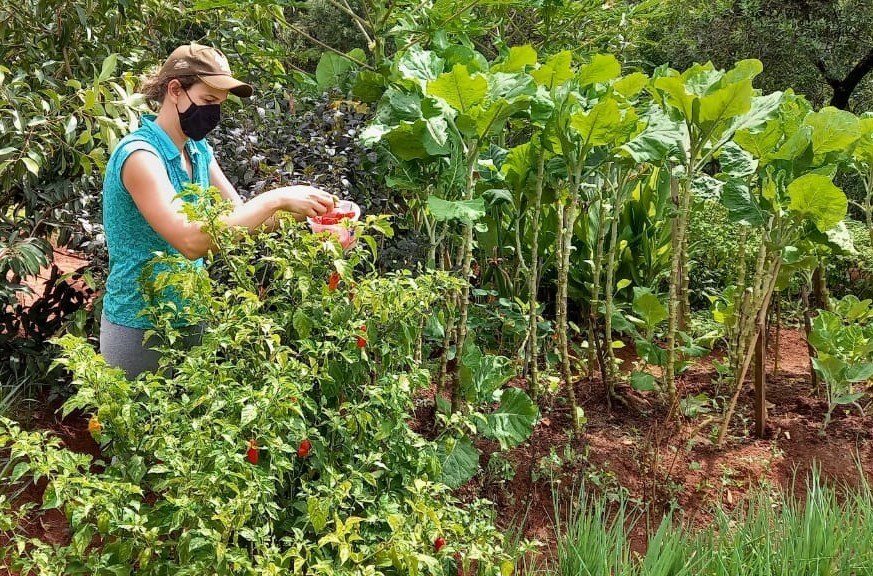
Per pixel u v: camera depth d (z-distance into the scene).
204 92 2.61
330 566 1.96
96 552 2.03
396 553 2.04
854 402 4.26
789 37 8.60
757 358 3.88
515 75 3.28
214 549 1.95
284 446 2.06
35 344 3.90
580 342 5.20
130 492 1.99
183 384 2.21
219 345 2.28
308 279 2.36
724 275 5.71
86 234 3.81
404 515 2.21
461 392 3.38
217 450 1.95
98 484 1.90
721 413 4.13
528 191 3.78
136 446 2.13
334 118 4.30
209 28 5.20
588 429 3.81
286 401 2.12
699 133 3.62
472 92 3.13
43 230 4.05
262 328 2.20
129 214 2.56
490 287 4.73
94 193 4.03
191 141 2.78
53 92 3.72
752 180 4.07
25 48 4.25
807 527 2.89
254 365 2.32
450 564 2.45
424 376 2.56
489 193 3.89
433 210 3.11
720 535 2.96
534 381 3.77
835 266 5.51
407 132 3.33
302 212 2.58
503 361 3.44
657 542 2.81
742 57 9.02
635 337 3.97
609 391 4.06
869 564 2.82
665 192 5.23
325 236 2.41
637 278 5.30
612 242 4.01
